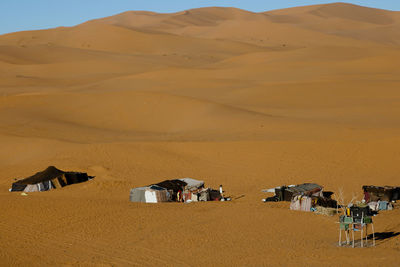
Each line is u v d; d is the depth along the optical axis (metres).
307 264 20.91
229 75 118.88
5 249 24.97
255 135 56.97
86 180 43.97
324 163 44.50
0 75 135.38
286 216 30.19
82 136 62.09
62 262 22.89
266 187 39.78
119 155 50.31
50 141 56.09
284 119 65.25
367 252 22.11
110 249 24.55
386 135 50.88
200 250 23.94
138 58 167.62
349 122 61.66
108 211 32.16
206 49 198.12
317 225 28.00
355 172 41.91
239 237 25.97
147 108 75.94
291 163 45.28
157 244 25.11
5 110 76.25
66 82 125.25
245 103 81.88
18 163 50.72
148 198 35.44
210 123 66.38
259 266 21.12
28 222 29.75
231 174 44.16
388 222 27.89
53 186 41.69
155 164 47.78
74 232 27.62
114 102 79.44
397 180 39.03
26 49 174.00
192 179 39.28
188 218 30.22
